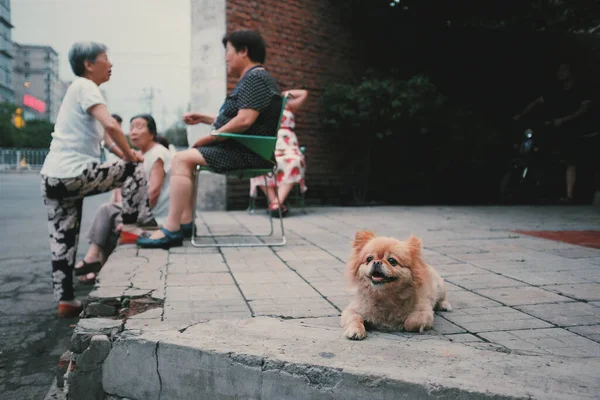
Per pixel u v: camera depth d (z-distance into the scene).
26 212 9.22
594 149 9.20
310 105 8.98
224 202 8.05
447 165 10.48
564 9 9.34
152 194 5.19
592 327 2.48
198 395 2.16
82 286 4.59
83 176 3.82
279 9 8.45
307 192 9.02
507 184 9.62
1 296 4.12
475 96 10.64
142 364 2.25
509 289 3.17
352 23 9.50
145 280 3.20
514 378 1.83
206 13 7.83
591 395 1.71
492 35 10.65
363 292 2.39
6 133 63.16
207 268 3.66
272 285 3.22
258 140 4.48
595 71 9.95
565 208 8.21
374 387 1.86
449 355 2.05
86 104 3.74
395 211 7.78
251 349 2.10
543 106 9.30
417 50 10.34
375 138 9.54
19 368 2.85
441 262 3.95
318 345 2.16
